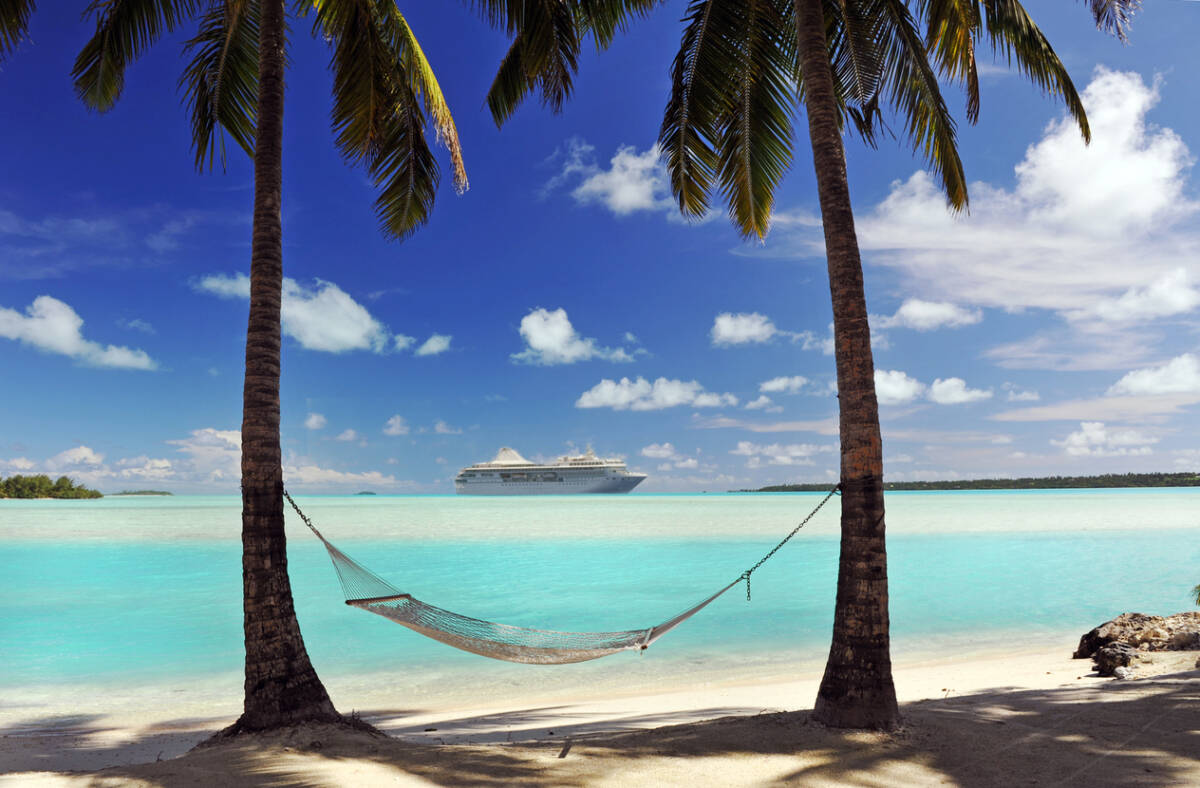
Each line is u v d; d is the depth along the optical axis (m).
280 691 5.25
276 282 5.66
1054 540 34.97
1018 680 8.38
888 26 7.23
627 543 34.75
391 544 34.22
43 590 18.86
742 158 8.20
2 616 15.18
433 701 8.93
